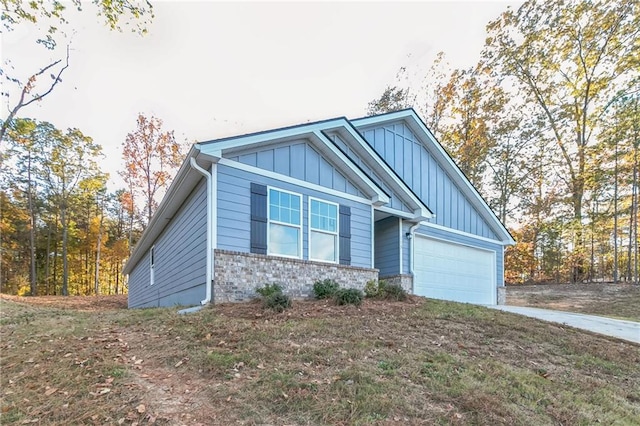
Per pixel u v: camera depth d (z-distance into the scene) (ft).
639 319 34.17
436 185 43.47
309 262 26.86
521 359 15.84
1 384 11.69
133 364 12.62
